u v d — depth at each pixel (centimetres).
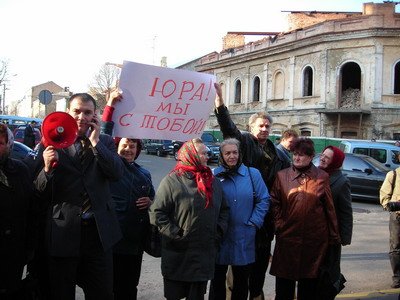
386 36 2800
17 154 1239
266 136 487
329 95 2994
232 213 429
